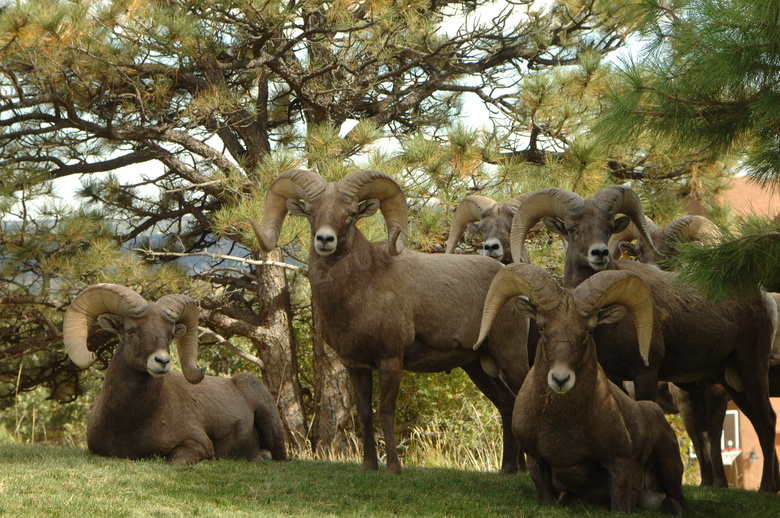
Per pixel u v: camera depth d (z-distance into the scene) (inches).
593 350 660.7
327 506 666.8
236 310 2017.7
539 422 674.2
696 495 821.2
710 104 708.0
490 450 1724.9
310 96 1834.4
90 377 2165.4
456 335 858.1
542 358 663.8
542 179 1561.3
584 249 834.2
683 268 744.3
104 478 697.0
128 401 810.8
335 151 1609.3
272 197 856.9
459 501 703.7
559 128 1699.1
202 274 1836.9
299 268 1598.2
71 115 1616.6
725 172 1809.8
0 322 1845.5
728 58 647.1
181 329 848.9
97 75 1556.3
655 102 728.3
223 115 1882.4
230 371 2474.2
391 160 1552.7
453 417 1886.1
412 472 869.2
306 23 1686.8
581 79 1679.4
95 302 823.1
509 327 884.6
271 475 770.8
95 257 1540.4
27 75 1592.0
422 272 858.1
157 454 824.3
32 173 1611.7
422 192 1545.3
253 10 1533.0
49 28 1359.5
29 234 1596.9
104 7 1471.5
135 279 1561.3
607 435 660.7
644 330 689.6
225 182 1663.4
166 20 1486.2
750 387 939.3
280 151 1513.3
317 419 1891.0
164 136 1788.9
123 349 813.2
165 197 2119.8
